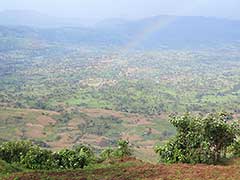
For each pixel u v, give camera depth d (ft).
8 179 75.97
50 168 93.30
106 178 73.36
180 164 83.61
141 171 76.79
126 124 422.00
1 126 376.89
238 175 68.54
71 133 378.32
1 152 99.81
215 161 89.71
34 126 389.39
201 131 88.53
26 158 95.25
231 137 88.58
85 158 95.45
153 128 405.59
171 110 497.05
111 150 106.63
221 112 90.99
